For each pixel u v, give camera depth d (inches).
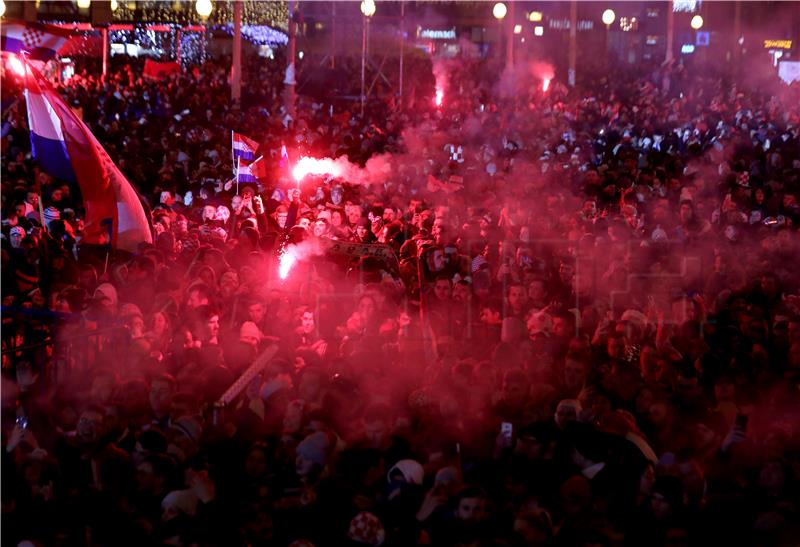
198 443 279.3
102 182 534.0
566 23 2393.0
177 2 1948.8
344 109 1514.5
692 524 255.8
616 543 244.8
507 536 239.6
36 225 589.6
